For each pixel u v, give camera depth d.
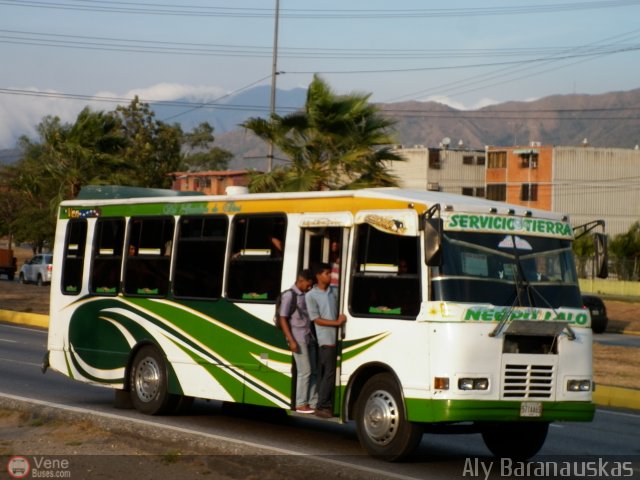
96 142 39.50
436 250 10.64
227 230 13.76
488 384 10.88
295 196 12.86
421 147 95.75
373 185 27.73
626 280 72.62
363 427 11.50
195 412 15.20
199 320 13.93
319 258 12.48
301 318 12.16
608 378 21.67
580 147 92.44
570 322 11.48
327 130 27.91
